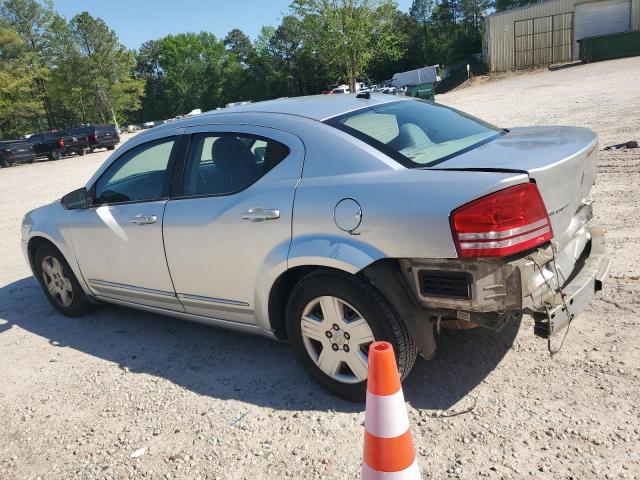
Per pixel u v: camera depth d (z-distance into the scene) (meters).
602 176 7.34
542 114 14.83
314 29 38.59
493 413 2.92
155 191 3.95
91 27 67.12
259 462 2.80
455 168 2.78
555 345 3.46
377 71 91.81
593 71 29.19
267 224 3.23
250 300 3.46
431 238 2.66
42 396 3.72
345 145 3.09
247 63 109.69
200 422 3.20
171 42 106.62
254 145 3.45
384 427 2.03
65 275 4.90
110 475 2.85
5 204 13.34
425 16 100.25
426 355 2.91
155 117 111.88
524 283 2.56
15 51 61.81
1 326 5.06
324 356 3.21
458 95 32.97
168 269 3.87
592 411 2.82
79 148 32.50
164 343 4.30
